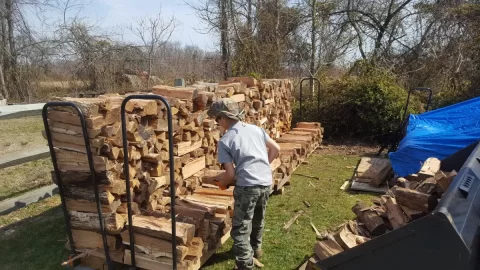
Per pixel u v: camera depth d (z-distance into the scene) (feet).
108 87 48.47
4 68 49.98
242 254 10.22
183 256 9.59
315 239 13.24
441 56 41.32
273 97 23.97
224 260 11.77
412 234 5.91
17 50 50.55
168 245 9.61
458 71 37.42
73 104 9.04
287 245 12.77
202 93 13.83
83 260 10.87
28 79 49.47
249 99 19.54
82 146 9.68
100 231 10.28
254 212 11.11
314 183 19.90
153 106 11.05
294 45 46.37
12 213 15.51
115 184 9.90
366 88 30.66
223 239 11.91
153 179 11.42
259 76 39.22
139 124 10.86
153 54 52.54
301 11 47.11
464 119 21.06
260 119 21.36
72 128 9.66
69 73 50.75
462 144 17.31
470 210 6.17
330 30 50.08
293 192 18.38
